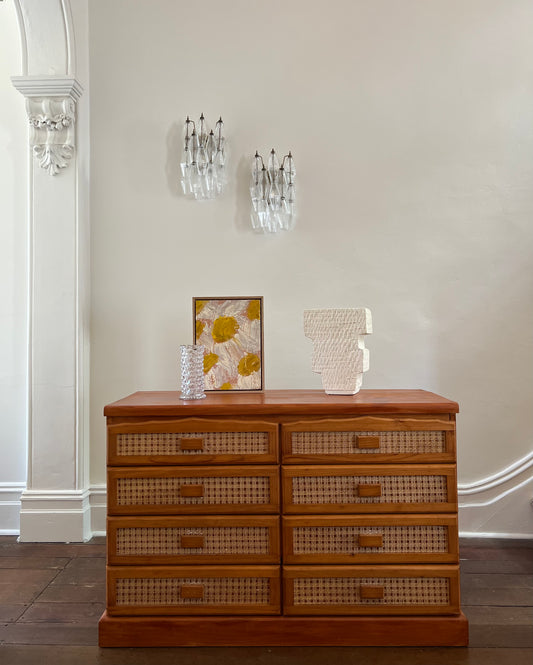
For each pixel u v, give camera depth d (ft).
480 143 9.23
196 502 6.16
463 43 9.30
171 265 9.35
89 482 9.26
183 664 5.62
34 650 5.87
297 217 9.31
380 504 6.11
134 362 9.31
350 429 6.15
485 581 7.38
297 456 6.17
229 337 7.43
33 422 9.02
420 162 9.27
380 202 9.27
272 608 6.06
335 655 5.79
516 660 5.62
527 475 9.02
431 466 6.11
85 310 9.21
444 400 6.42
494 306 9.16
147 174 9.41
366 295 9.24
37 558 8.23
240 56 9.45
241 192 9.34
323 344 7.11
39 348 9.07
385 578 6.04
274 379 9.25
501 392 9.13
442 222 9.23
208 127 9.41
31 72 9.09
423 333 9.20
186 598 6.08
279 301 9.27
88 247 9.36
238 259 9.31
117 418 6.23
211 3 9.52
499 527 9.04
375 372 9.21
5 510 9.30
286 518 6.10
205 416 6.23
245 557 6.10
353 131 9.32
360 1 9.41
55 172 9.12
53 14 8.96
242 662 5.66
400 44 9.35
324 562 6.07
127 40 9.52
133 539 6.14
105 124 9.48
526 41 9.23
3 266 9.50
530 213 9.16
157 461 6.19
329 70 9.38
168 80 9.47
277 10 9.46
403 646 5.95
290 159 9.12
